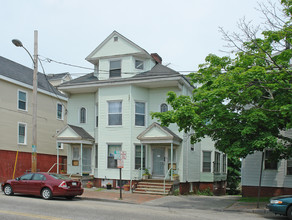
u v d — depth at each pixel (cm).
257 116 1342
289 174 1972
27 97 2758
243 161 2103
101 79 2338
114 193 1947
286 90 1398
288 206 1166
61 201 1495
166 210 1365
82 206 1315
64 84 2383
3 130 2475
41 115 2930
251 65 1527
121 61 2314
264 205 1583
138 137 2095
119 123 2216
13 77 2603
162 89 2248
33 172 1675
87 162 2416
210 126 1509
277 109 1377
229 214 1323
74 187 1582
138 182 2084
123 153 1738
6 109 2517
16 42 1703
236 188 3394
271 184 2008
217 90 1392
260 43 1531
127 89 2206
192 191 2345
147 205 1549
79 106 2483
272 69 1473
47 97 3036
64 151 3173
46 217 1061
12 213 1116
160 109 2238
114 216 1111
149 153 2209
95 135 2378
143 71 2330
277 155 1571
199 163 2519
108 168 2200
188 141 2280
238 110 1560
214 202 1723
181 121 1517
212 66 1612
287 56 1424
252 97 1448
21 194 1716
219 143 1496
